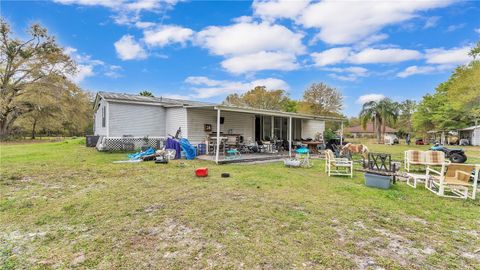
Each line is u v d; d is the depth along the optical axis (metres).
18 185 5.82
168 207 4.34
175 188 5.67
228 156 11.47
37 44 22.94
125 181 6.34
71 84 23.88
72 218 3.82
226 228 3.48
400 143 34.22
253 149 13.77
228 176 7.08
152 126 13.77
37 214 3.98
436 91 33.06
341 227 3.58
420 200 5.02
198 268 2.52
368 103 32.22
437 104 32.28
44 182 6.14
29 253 2.79
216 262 2.63
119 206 4.38
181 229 3.45
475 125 27.50
